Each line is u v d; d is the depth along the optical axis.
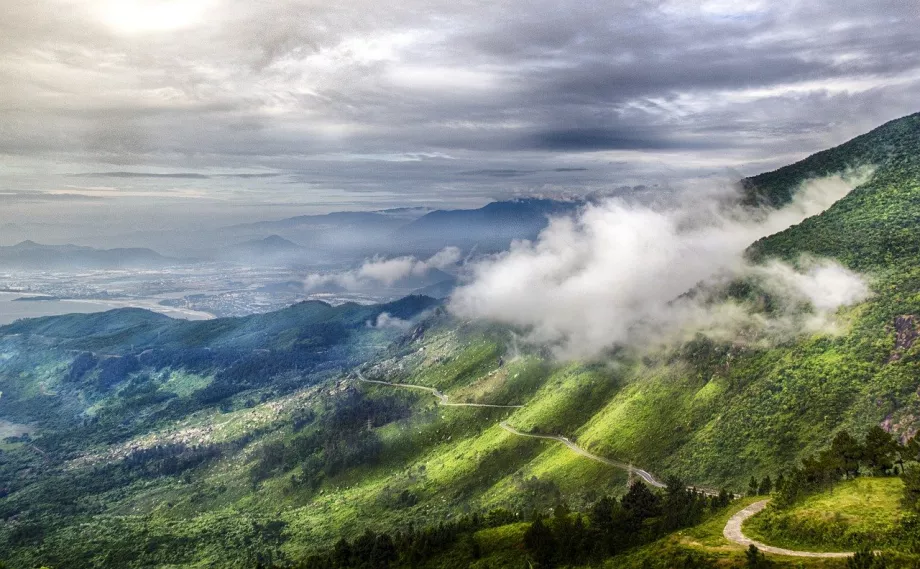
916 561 91.88
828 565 102.62
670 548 130.38
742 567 112.38
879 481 134.38
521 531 181.75
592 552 149.12
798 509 130.00
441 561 179.50
